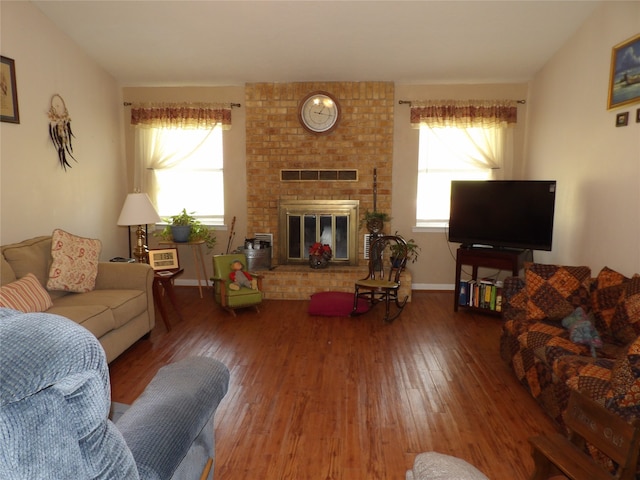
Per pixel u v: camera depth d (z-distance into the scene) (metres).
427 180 5.63
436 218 5.69
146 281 3.97
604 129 3.75
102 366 0.73
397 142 5.54
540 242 4.40
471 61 4.90
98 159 5.11
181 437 1.20
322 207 5.54
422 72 5.16
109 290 3.87
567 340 2.78
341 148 5.49
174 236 5.24
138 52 4.82
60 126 4.38
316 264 5.41
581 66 4.14
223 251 5.82
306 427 2.62
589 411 1.65
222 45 4.66
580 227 4.14
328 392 3.05
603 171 3.76
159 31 4.41
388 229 5.59
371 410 2.82
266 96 5.48
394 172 5.58
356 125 5.45
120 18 4.20
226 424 2.65
